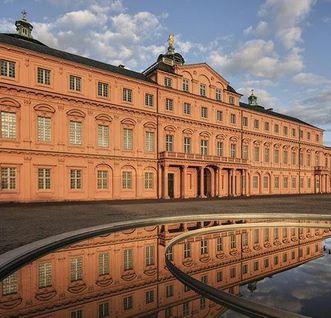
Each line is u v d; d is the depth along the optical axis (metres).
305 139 74.69
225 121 54.78
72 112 36.78
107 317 5.40
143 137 43.47
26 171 33.22
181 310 5.67
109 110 40.00
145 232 14.16
